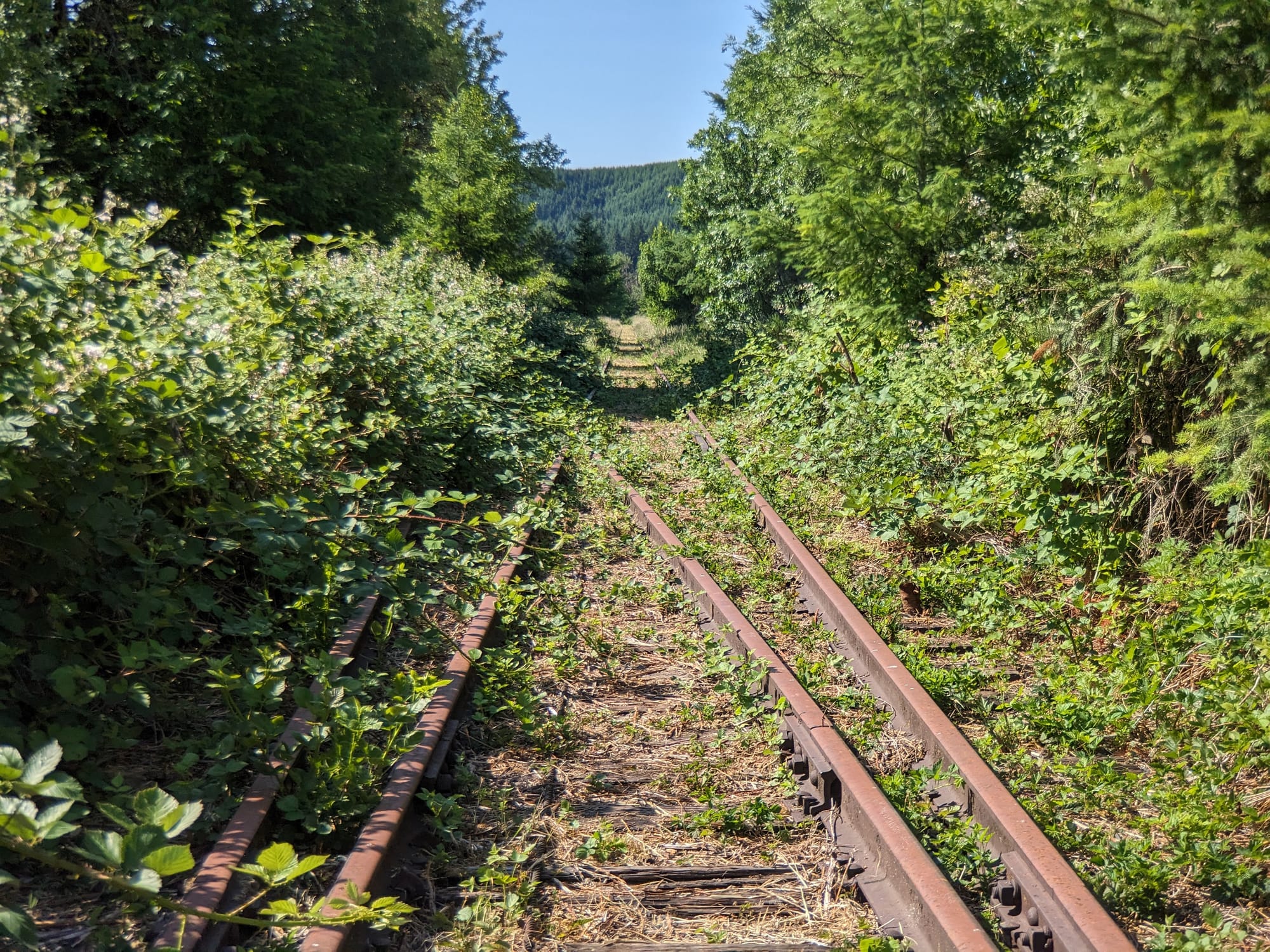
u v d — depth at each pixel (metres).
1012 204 12.23
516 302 19.86
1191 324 5.46
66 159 14.64
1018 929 3.01
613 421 15.55
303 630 4.74
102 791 3.43
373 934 2.92
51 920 2.75
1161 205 5.30
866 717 4.68
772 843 3.65
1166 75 4.91
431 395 8.55
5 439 3.39
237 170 15.62
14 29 11.35
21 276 3.87
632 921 3.17
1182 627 5.09
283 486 5.48
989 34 11.77
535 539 7.70
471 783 3.97
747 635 5.36
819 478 9.89
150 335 4.75
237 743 3.76
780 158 22.89
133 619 3.92
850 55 13.41
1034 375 7.41
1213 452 5.20
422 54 26.17
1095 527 6.11
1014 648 5.73
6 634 3.71
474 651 4.90
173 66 14.80
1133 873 3.36
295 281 7.99
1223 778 3.98
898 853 3.17
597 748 4.47
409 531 6.92
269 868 2.53
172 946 2.55
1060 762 4.30
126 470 4.27
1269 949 3.04
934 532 7.49
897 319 12.20
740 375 18.42
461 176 36.53
